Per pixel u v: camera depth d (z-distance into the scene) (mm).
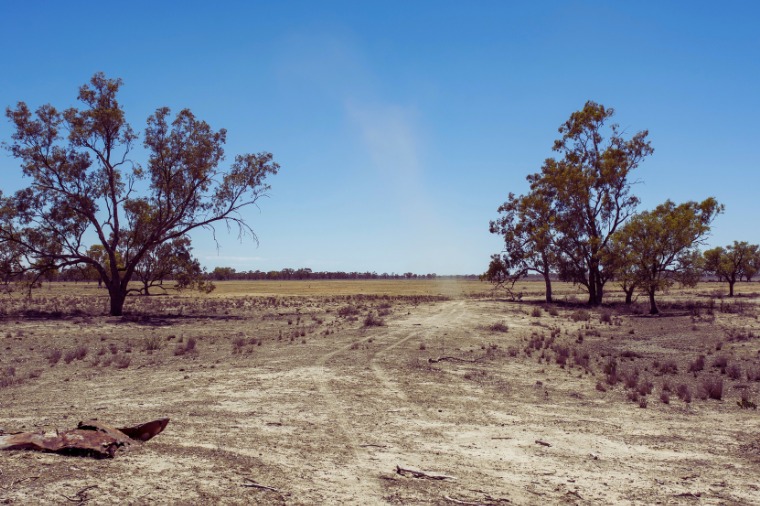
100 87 35656
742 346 22578
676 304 48375
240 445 8141
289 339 24875
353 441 8812
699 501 6523
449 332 27891
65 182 35344
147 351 20906
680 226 39281
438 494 6398
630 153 49219
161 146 36344
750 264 83000
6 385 13883
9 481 5750
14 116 33656
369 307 50312
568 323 35031
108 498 5543
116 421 9648
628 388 14688
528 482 7047
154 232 37500
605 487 6949
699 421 11141
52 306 49500
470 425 10320
